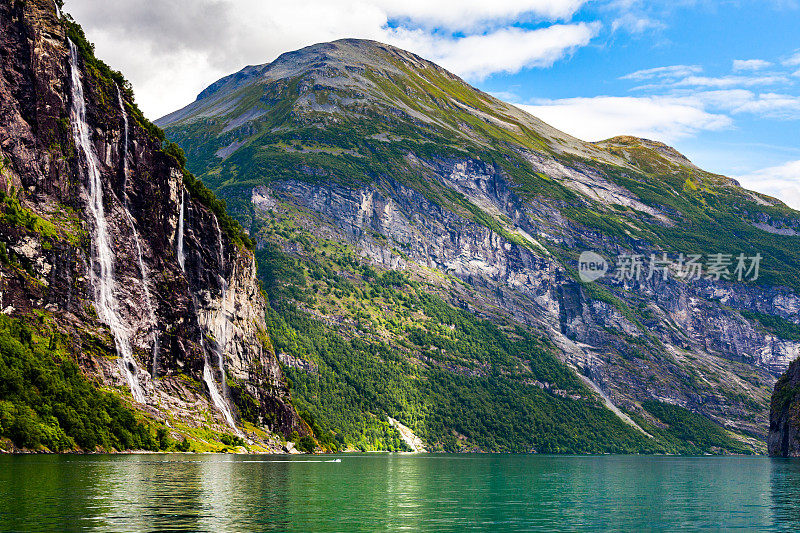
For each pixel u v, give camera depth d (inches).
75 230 6860.2
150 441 6387.8
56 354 6082.7
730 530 3270.2
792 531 3253.0
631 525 3353.8
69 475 4089.6
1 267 6063.0
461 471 7037.4
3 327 5797.2
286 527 2913.4
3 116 6668.3
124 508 3120.1
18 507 3036.4
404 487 4771.2
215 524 2886.3
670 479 6555.1
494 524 3235.7
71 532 2610.7
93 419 5895.7
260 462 6412.4
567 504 4106.8
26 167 6727.4
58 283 6510.8
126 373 6806.1
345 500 3838.6
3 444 5088.6
